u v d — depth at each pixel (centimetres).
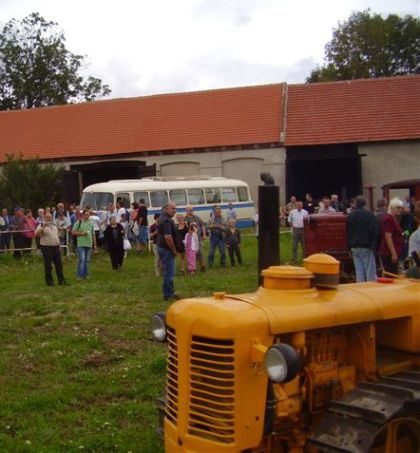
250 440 462
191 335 477
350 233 1276
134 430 675
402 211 1452
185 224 1816
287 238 2620
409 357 560
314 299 504
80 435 667
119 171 3819
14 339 1064
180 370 484
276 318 471
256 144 3503
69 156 3703
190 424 478
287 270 513
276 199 616
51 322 1180
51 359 935
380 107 3609
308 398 501
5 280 1811
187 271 1816
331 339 521
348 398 475
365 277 1265
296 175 3644
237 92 3931
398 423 480
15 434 672
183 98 3984
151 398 773
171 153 3600
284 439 497
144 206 2419
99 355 956
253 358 457
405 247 1498
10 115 4181
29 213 2364
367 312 517
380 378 530
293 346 480
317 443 453
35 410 741
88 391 793
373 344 530
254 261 2094
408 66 5697
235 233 2002
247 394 461
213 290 1504
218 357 464
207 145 3556
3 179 3300
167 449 502
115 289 1534
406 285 574
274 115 3678
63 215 2366
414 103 3597
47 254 1653
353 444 439
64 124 4006
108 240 1955
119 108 4034
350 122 3550
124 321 1163
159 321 525
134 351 974
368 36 5603
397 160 3444
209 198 3119
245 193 3275
